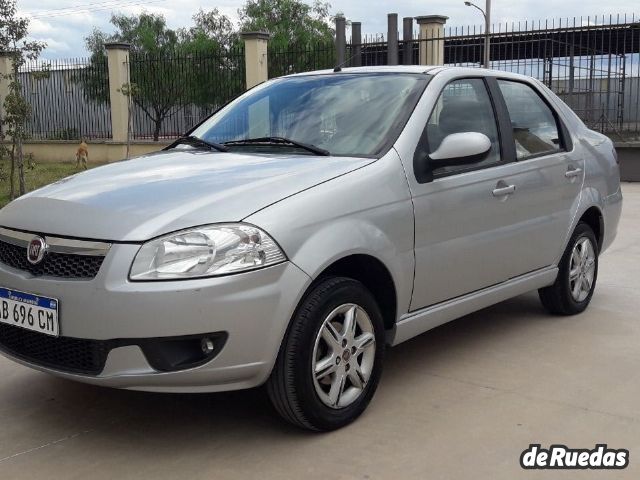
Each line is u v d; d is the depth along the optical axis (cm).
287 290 295
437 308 383
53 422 341
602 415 341
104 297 282
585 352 431
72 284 290
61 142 2034
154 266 282
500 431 324
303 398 306
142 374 283
